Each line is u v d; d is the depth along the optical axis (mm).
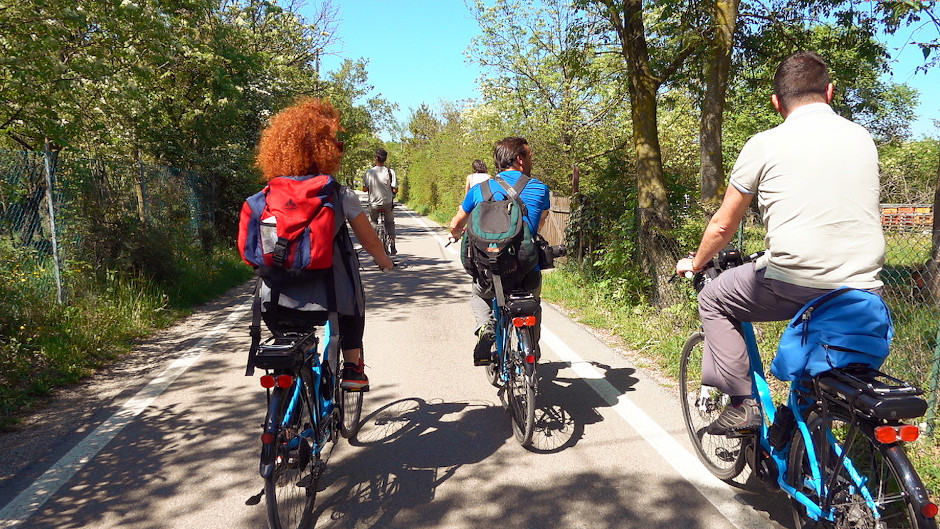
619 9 8281
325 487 3566
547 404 4836
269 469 2684
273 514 2736
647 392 5090
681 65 9219
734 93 11242
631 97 8375
